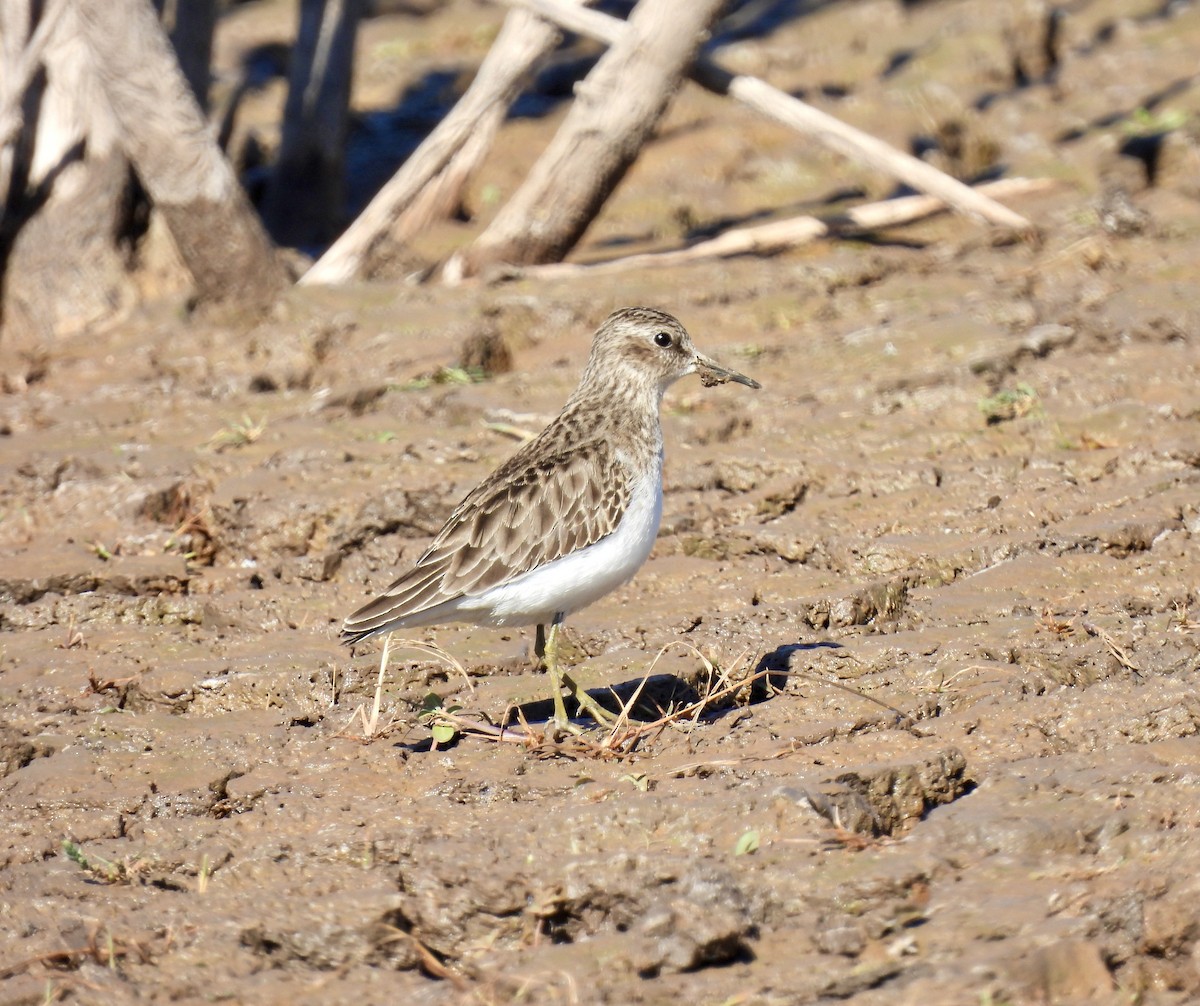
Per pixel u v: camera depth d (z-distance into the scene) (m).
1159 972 7.17
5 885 8.30
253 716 10.46
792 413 15.39
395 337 18.34
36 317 20.80
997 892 7.47
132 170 21.16
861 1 33.94
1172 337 16.92
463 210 25.31
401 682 10.86
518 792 9.05
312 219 25.95
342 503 13.48
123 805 9.19
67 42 21.16
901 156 21.27
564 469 10.01
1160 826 7.98
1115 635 10.73
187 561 13.27
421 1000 7.07
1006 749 9.21
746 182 25.91
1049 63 29.75
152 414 16.98
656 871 7.55
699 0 20.47
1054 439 14.41
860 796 8.38
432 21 38.19
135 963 7.48
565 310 18.91
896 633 11.02
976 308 17.92
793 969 7.04
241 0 40.06
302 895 7.91
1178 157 23.48
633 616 11.60
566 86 31.56
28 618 12.28
